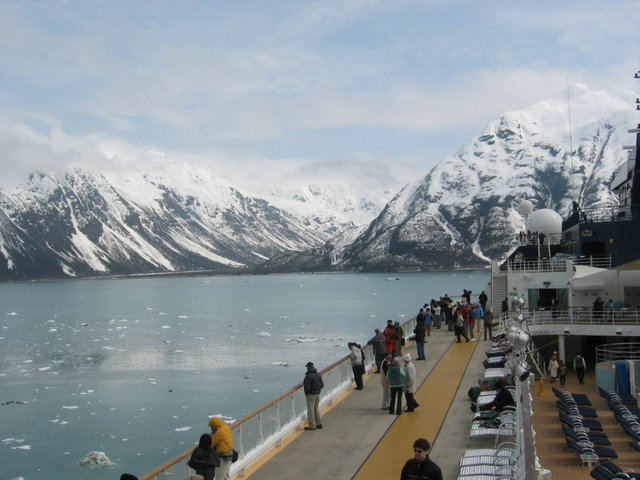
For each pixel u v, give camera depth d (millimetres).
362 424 21234
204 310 181500
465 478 14938
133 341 107625
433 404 23969
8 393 66062
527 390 13211
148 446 46812
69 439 48875
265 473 16766
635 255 42531
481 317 44875
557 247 52812
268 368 76500
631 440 22797
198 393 63625
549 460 20781
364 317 146500
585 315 38281
